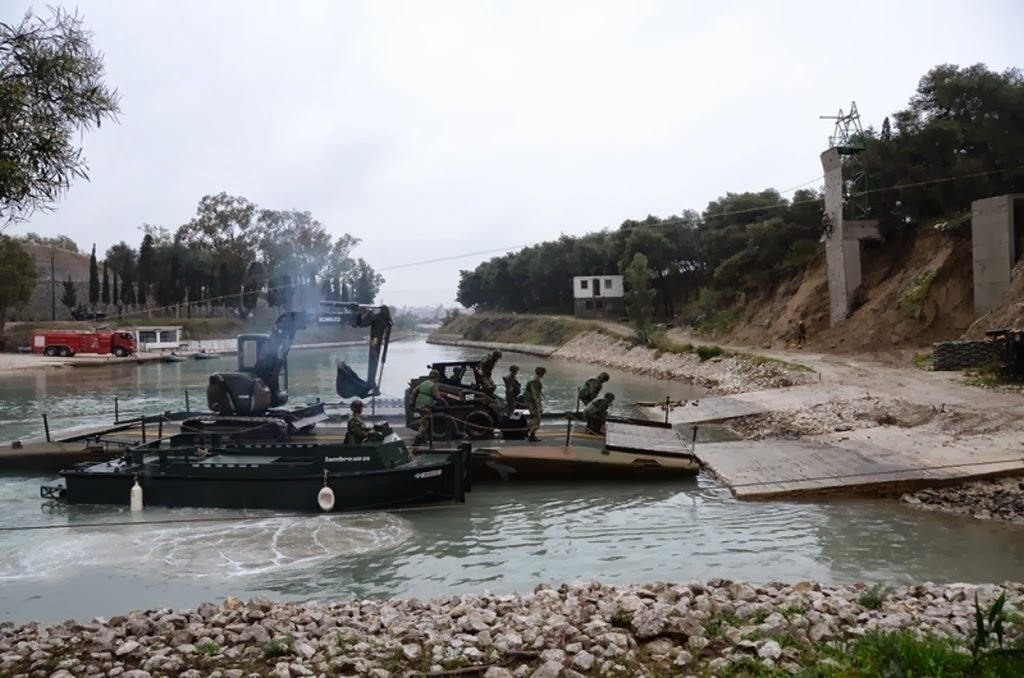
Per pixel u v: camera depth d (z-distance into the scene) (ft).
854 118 163.73
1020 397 83.25
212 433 60.44
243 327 358.23
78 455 67.15
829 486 56.24
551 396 136.15
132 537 47.62
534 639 25.54
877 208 165.68
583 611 28.37
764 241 205.77
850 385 105.19
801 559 42.32
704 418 95.04
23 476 67.10
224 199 379.35
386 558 43.80
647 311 253.65
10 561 43.62
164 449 55.72
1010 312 110.93
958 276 139.44
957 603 29.86
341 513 52.70
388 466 53.98
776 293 198.49
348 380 73.00
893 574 39.50
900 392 94.12
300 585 39.63
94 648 26.35
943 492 54.65
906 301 145.38
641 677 22.35
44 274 360.07
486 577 40.50
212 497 53.31
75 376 192.24
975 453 61.57
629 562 42.63
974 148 156.04
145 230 375.66
